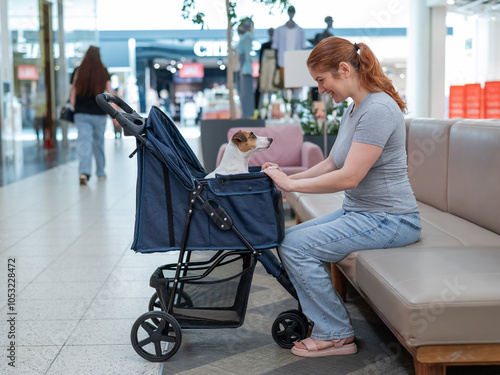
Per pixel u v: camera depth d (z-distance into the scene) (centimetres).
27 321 255
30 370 205
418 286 167
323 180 205
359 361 208
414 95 1041
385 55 1479
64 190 679
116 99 220
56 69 930
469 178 267
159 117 221
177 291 222
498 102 1107
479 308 158
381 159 212
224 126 694
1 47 711
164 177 206
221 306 221
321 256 214
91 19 1031
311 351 212
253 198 208
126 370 205
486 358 163
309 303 214
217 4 802
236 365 207
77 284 311
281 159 518
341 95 215
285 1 860
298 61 548
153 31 1667
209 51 1859
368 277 195
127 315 263
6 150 732
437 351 163
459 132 281
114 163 988
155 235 207
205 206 204
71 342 231
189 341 232
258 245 210
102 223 482
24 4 789
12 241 418
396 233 215
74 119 746
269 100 909
